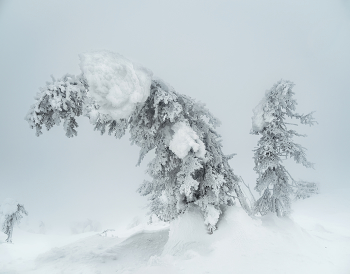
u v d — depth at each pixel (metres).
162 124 11.12
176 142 10.10
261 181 12.42
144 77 9.45
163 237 13.50
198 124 11.58
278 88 11.83
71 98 8.93
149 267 7.78
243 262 7.75
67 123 9.05
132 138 11.35
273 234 9.65
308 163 11.37
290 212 11.90
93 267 9.05
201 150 10.24
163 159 10.60
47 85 8.77
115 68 8.80
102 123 10.95
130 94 8.92
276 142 12.12
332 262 7.85
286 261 7.64
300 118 12.08
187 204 11.55
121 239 15.37
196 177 11.66
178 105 9.88
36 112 8.38
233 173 11.82
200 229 10.51
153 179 11.44
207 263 7.95
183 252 9.30
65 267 9.16
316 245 9.83
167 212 11.50
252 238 9.30
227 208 11.21
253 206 13.81
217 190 10.33
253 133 13.25
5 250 13.73
